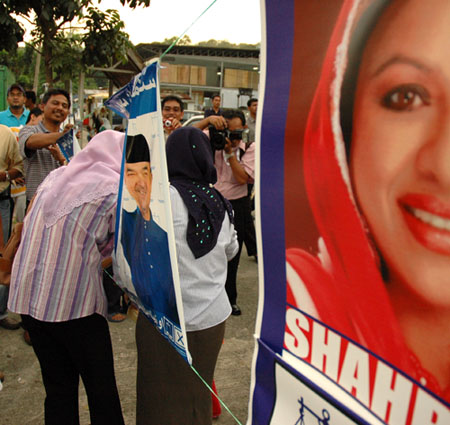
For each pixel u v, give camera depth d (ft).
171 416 6.08
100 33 19.97
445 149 1.82
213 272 5.96
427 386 2.01
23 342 11.04
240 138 9.91
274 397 3.17
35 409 8.58
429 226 1.91
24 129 11.58
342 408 2.52
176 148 6.02
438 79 1.82
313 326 2.74
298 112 2.68
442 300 1.90
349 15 2.27
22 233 6.54
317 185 2.57
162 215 4.38
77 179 6.27
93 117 18.47
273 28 2.85
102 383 6.45
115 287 10.02
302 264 2.76
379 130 2.13
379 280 2.21
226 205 6.25
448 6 1.77
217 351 6.17
